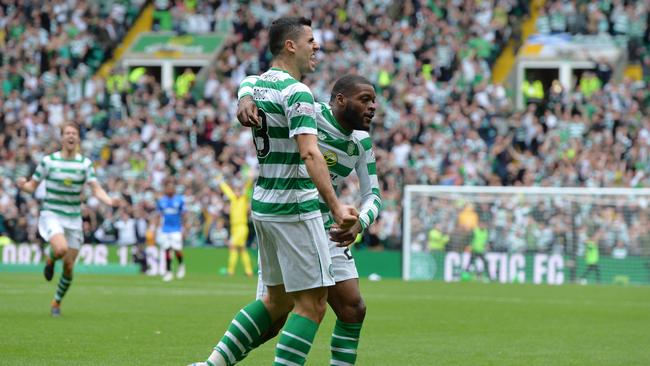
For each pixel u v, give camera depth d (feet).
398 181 307.78
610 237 274.77
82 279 255.70
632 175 299.17
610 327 142.82
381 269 290.97
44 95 369.71
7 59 383.24
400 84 338.75
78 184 149.38
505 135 319.88
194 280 255.09
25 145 345.92
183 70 393.09
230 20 392.27
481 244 284.82
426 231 288.30
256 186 74.69
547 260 279.08
